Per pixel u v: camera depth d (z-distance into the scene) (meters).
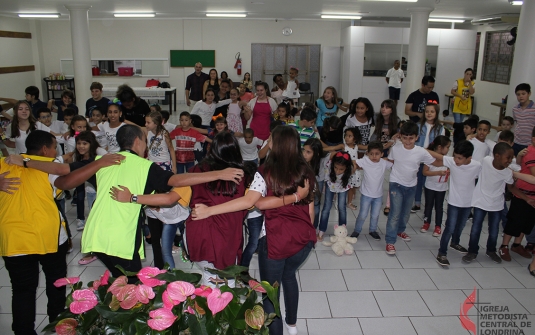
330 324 3.10
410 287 3.63
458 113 10.14
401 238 4.64
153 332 1.46
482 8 9.73
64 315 1.60
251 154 5.56
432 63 13.97
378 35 13.87
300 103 15.41
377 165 4.29
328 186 4.37
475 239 4.01
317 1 8.93
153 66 14.83
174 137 5.39
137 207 2.50
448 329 3.05
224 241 2.36
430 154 4.07
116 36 14.55
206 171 2.40
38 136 2.71
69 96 6.38
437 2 8.68
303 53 15.11
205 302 1.53
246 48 14.84
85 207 5.42
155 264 3.43
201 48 14.77
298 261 2.59
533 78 6.51
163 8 10.68
